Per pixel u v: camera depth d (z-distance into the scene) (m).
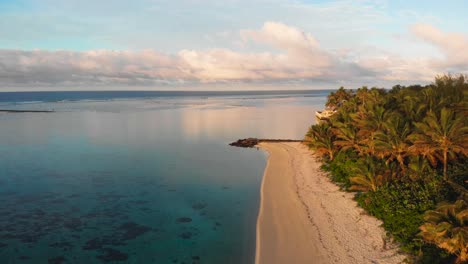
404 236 25.14
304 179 43.75
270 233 29.53
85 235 30.38
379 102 53.00
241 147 70.38
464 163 33.19
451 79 54.69
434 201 27.14
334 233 28.25
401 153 35.34
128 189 43.53
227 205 37.47
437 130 31.42
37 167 54.53
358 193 35.28
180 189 43.50
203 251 27.38
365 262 23.77
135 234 30.56
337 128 50.16
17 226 32.16
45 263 25.67
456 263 20.47
